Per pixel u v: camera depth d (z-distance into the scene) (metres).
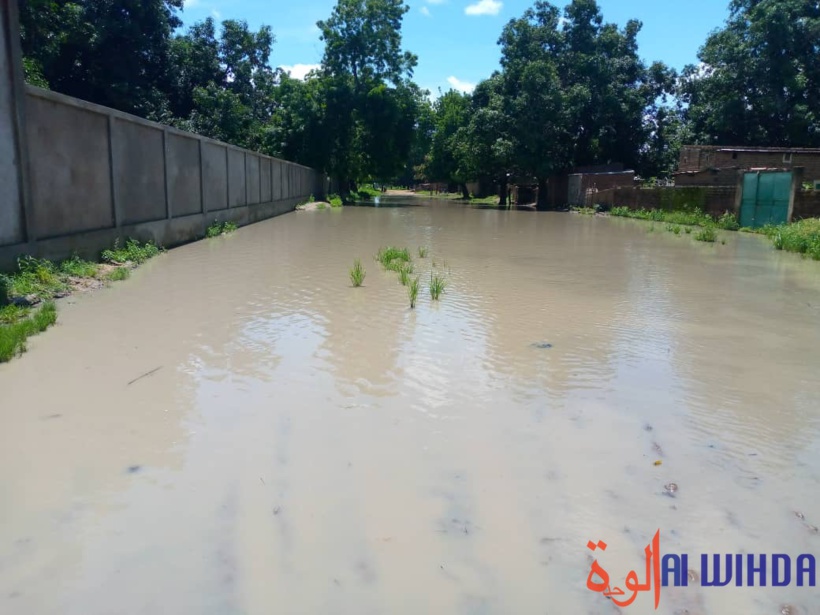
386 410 4.02
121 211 10.10
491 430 3.75
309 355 5.14
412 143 39.16
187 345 5.35
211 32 29.70
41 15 19.36
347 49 35.75
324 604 2.26
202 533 2.66
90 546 2.56
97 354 5.06
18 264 7.13
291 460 3.32
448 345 5.52
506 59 33.69
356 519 2.79
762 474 3.29
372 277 9.01
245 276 8.88
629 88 33.19
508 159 32.50
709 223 20.62
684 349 5.54
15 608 2.21
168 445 3.46
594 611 2.28
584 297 7.82
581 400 4.27
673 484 3.16
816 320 6.71
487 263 10.88
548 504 2.95
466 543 2.64
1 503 2.85
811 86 29.42
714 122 30.81
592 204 29.45
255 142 32.50
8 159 7.05
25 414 3.84
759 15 29.00
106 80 22.36
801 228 14.70
